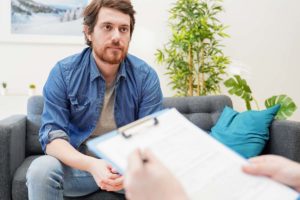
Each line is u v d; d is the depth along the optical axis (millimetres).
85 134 1307
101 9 1207
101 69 1306
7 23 2264
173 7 2395
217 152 497
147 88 1366
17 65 2305
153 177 316
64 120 1268
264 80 2574
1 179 1339
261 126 1646
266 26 2551
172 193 312
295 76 2598
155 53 2432
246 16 2523
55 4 2305
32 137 1793
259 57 2559
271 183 462
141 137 515
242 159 492
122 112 1334
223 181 447
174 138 516
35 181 1007
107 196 1269
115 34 1195
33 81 2326
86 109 1298
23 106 2219
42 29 2303
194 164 467
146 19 2428
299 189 469
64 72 1302
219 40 2498
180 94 2395
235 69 2283
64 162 1089
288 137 1488
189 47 2217
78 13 2328
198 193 422
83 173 1196
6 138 1347
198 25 2199
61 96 1274
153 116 565
